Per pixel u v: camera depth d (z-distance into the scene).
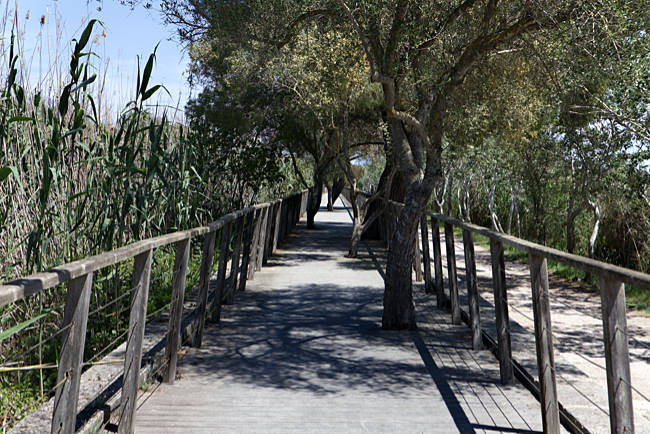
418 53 5.64
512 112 8.58
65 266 2.27
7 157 4.87
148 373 4.14
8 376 4.29
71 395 2.38
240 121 12.21
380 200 14.05
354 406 3.79
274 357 4.91
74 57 4.61
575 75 6.06
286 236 16.38
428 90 5.79
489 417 3.60
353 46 6.33
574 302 8.88
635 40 5.45
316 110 11.99
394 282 5.88
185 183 7.03
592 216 12.43
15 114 4.80
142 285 3.20
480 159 14.74
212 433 3.31
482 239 17.95
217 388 4.11
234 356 4.93
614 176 9.91
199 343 5.17
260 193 15.65
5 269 4.80
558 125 10.59
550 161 12.16
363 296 7.77
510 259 13.58
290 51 9.75
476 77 7.21
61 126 4.96
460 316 6.12
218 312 6.12
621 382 2.36
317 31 7.34
